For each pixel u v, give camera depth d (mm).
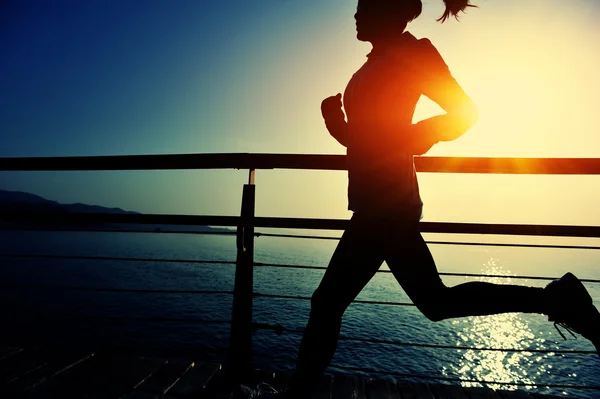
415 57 970
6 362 1590
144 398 1330
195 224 1576
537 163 1443
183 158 1556
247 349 1498
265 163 1505
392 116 1017
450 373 48250
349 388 1441
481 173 1502
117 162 1616
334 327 1119
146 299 79625
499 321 71812
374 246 1059
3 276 85500
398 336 60750
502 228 1476
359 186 1072
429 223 1504
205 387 1422
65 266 105188
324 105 1206
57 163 1682
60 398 1315
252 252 1542
